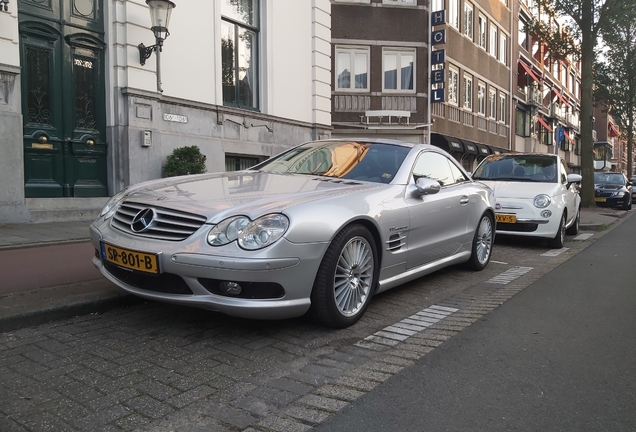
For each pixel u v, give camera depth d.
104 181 9.98
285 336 3.87
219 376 3.15
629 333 4.07
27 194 8.84
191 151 10.41
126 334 3.85
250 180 4.47
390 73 20.59
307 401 2.84
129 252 3.67
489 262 7.25
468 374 3.23
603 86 31.28
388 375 3.20
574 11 19.62
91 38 9.61
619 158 82.88
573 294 5.32
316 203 3.79
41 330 3.89
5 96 8.18
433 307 4.77
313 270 3.65
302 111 14.09
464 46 25.38
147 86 10.05
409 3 20.55
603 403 2.87
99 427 2.51
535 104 35.84
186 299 3.52
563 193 8.93
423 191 4.75
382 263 4.38
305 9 14.04
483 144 27.55
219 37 11.55
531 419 2.68
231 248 3.40
